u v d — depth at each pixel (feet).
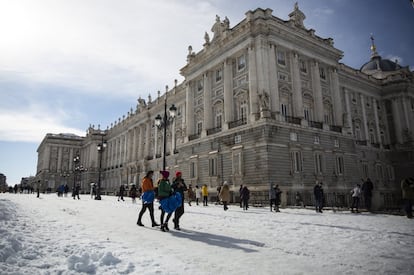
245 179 90.38
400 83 148.87
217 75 116.16
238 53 104.32
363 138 138.62
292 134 92.38
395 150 146.92
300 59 107.86
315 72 109.40
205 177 108.68
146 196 35.86
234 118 104.42
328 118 113.70
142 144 205.57
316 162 97.30
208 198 104.22
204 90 118.21
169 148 165.07
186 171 120.47
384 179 140.97
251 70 95.55
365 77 146.41
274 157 85.71
